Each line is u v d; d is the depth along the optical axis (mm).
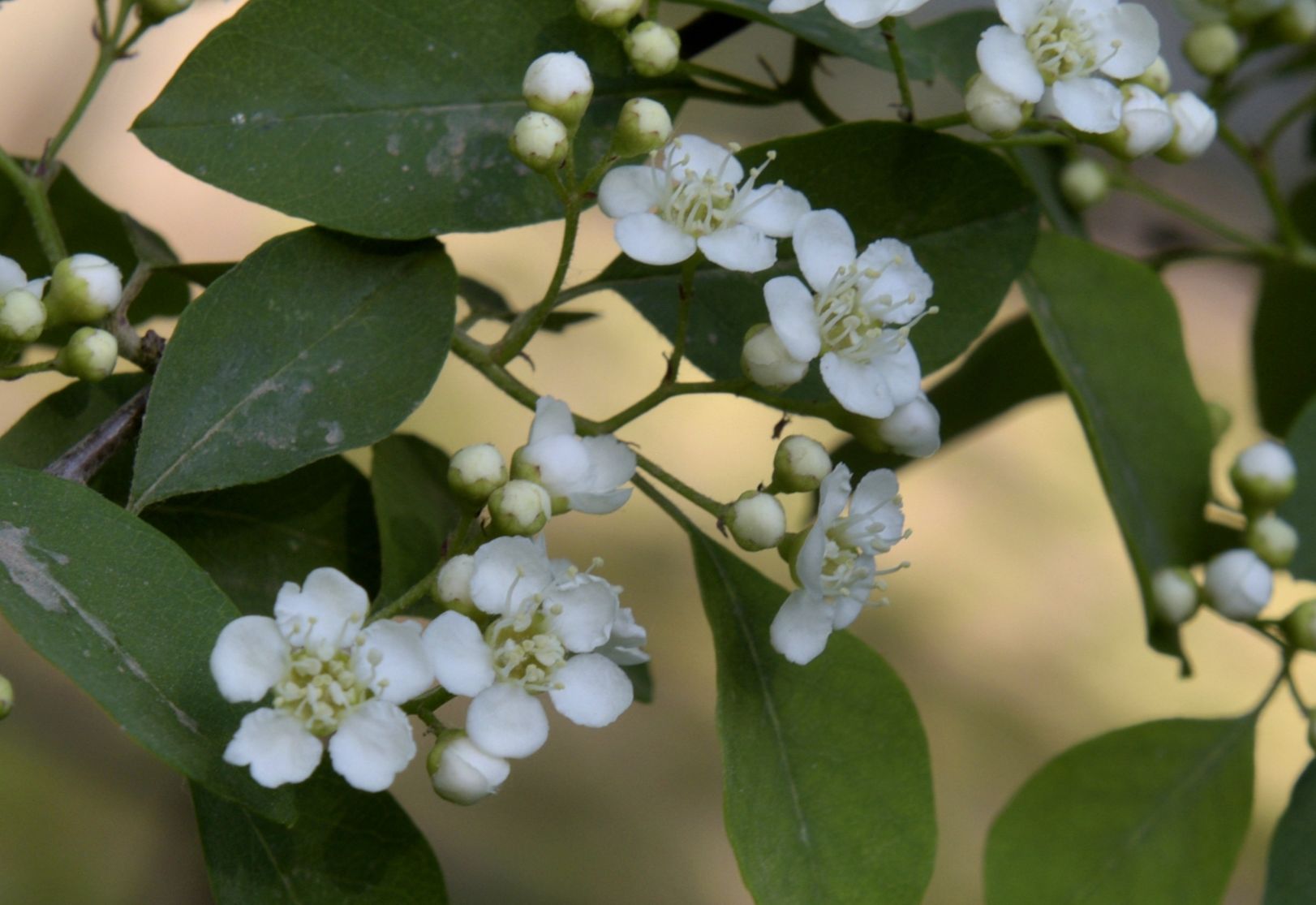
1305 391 319
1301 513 283
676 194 253
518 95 259
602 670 245
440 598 246
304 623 239
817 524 249
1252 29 298
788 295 252
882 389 253
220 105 253
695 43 275
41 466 259
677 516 259
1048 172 296
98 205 279
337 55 255
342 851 249
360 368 252
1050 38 259
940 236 264
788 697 256
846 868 253
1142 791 273
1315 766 273
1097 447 271
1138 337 278
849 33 268
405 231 254
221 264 261
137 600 240
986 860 272
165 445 247
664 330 263
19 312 250
